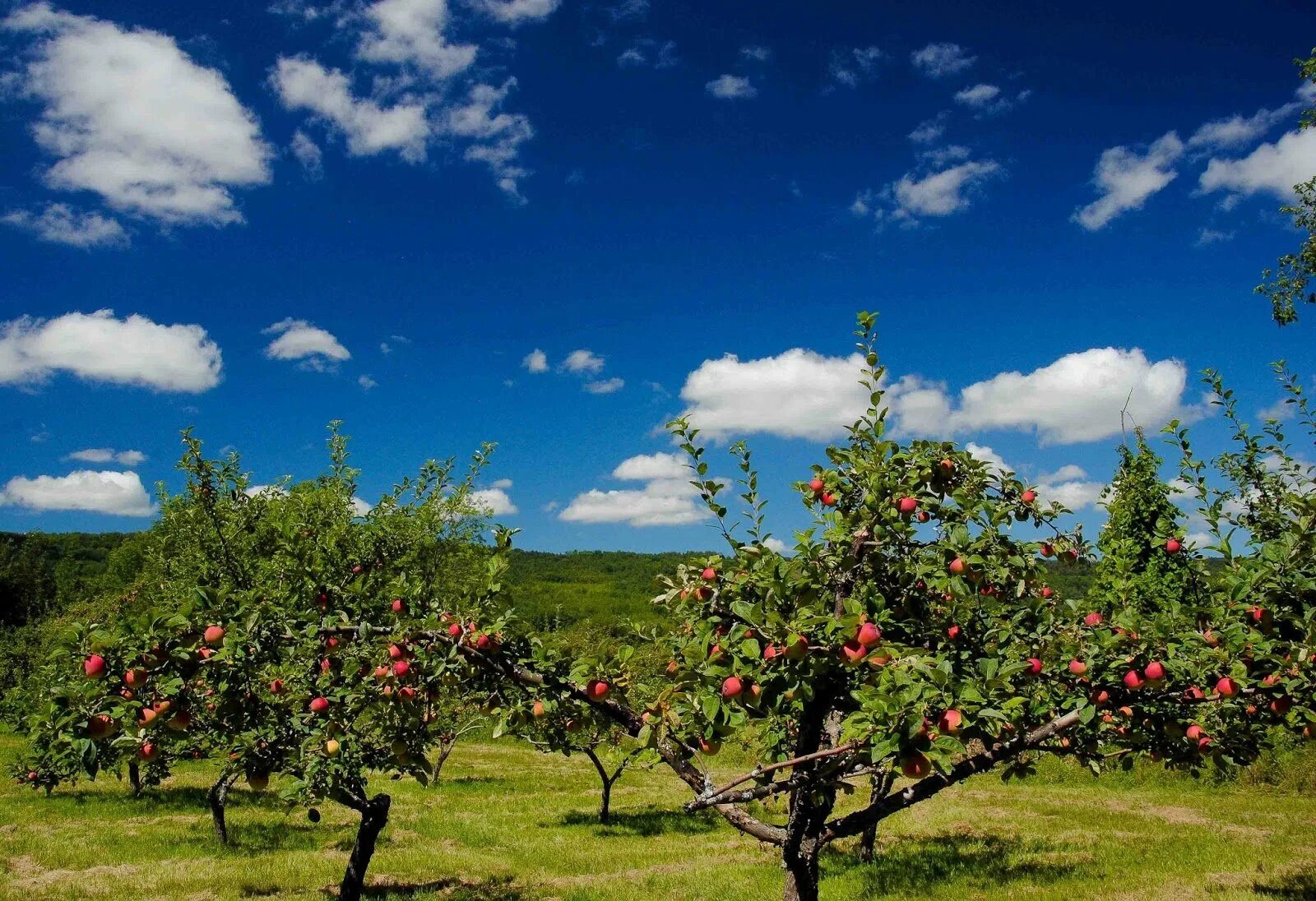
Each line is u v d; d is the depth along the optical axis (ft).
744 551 13.39
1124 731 13.65
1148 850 34.06
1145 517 44.04
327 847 37.65
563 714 14.14
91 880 30.76
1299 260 50.14
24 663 70.13
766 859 34.68
